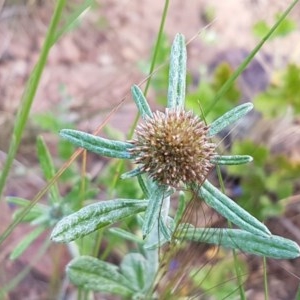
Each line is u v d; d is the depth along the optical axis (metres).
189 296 0.09
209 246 0.10
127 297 0.10
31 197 0.14
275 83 0.14
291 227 0.13
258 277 0.11
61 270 0.12
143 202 0.07
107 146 0.07
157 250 0.09
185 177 0.07
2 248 0.13
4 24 0.17
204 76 0.14
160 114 0.07
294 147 0.14
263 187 0.12
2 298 0.11
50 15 0.17
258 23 0.13
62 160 0.13
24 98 0.08
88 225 0.07
